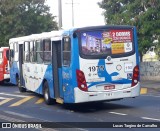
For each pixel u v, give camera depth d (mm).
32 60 20250
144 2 27625
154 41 28094
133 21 27609
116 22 28766
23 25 41531
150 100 18125
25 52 21703
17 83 24547
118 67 15266
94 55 14977
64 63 15562
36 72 19562
